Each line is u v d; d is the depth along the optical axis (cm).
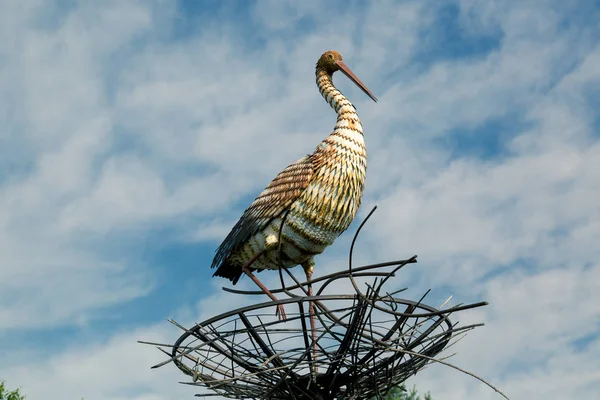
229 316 880
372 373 940
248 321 886
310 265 1034
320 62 1134
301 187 967
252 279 994
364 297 820
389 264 873
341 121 1034
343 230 1005
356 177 996
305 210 966
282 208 971
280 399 948
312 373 911
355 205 1003
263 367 901
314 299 851
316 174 974
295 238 979
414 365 945
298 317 876
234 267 1062
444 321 926
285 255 1005
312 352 908
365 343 878
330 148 996
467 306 836
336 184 976
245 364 915
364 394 970
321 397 934
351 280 830
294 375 920
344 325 864
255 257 996
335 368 916
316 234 977
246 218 1013
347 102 1066
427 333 895
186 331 895
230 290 1009
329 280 915
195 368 932
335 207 976
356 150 1005
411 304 894
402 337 849
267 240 977
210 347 923
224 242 1041
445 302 883
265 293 980
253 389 948
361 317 847
